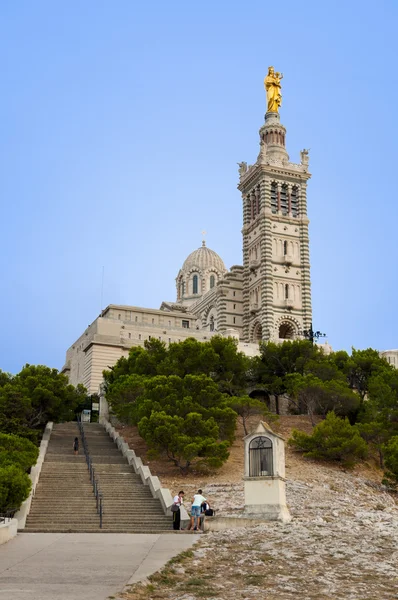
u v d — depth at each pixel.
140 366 81.25
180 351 79.81
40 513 41.19
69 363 128.50
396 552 26.36
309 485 53.59
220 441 63.19
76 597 16.89
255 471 37.81
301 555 25.17
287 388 82.06
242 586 19.86
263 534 30.58
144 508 43.31
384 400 74.75
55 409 73.44
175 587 19.42
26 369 78.50
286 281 130.75
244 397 69.69
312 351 91.25
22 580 19.20
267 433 38.22
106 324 111.06
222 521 35.62
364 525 35.41
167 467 58.75
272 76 148.50
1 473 37.59
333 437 62.28
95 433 70.81
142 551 25.70
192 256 174.50
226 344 83.25
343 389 75.88
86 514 41.47
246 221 140.38
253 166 140.38
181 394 64.69
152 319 127.31
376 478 62.16
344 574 21.94
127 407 69.31
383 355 113.12
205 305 149.00
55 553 25.03
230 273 140.75
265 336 124.69
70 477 49.66
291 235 134.75
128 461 56.88
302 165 140.00
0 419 63.12
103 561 23.00
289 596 18.55
